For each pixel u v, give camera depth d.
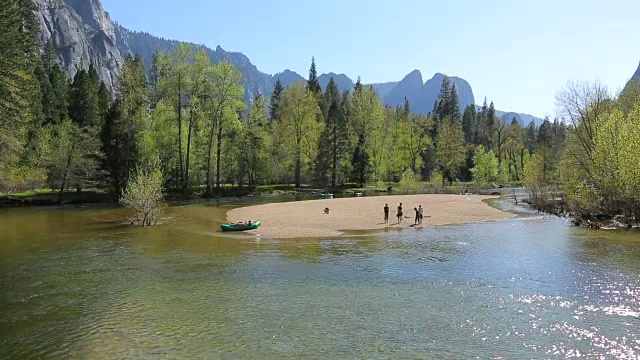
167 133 61.66
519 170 116.31
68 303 15.88
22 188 55.56
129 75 62.84
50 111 64.69
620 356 11.79
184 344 12.38
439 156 98.75
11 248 25.78
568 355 11.84
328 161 79.56
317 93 101.44
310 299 16.38
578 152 48.22
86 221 37.75
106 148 59.25
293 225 35.03
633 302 16.14
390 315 14.74
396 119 102.25
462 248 26.02
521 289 17.75
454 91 142.62
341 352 11.91
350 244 27.22
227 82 62.06
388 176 99.25
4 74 35.31
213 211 45.38
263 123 74.19
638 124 36.75
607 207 38.84
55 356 11.66
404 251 25.08
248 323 13.97
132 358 11.52
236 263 21.98
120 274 19.84
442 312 15.07
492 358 11.62
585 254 24.33
